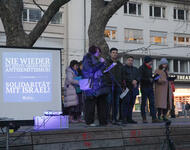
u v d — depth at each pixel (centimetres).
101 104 737
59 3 1009
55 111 628
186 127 805
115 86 809
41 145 623
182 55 3366
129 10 3195
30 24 2739
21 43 1005
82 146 661
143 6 3238
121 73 828
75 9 2872
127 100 821
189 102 3331
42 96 621
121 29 3123
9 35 1009
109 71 786
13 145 600
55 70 632
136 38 3195
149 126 749
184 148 791
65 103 937
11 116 598
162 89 921
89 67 690
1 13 1000
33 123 615
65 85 942
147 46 3228
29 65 616
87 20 2908
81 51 2864
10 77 604
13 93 604
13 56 608
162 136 761
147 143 739
